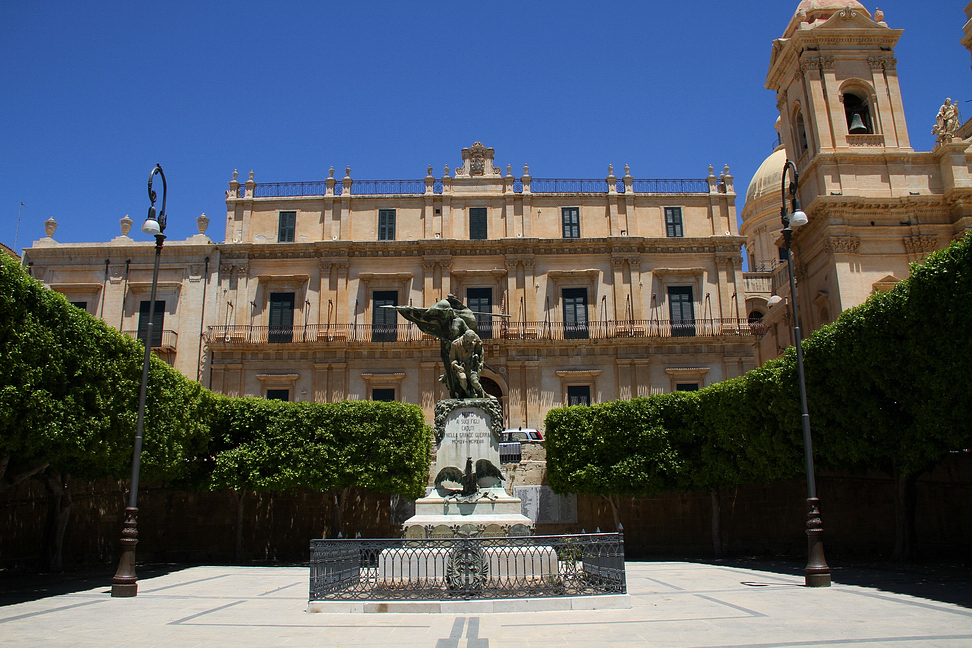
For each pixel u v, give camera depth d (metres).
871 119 46.50
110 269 50.75
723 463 32.09
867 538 31.89
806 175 46.94
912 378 23.22
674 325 50.50
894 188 44.44
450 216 52.53
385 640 11.55
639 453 34.81
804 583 19.84
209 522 36.22
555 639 11.44
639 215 52.69
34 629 13.52
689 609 14.67
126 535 18.95
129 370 24.75
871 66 46.69
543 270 51.50
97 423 22.28
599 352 49.69
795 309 20.41
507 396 49.00
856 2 49.00
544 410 48.84
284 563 33.25
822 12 48.53
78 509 33.72
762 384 29.17
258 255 51.38
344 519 37.28
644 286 51.19
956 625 12.70
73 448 21.59
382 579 16.11
